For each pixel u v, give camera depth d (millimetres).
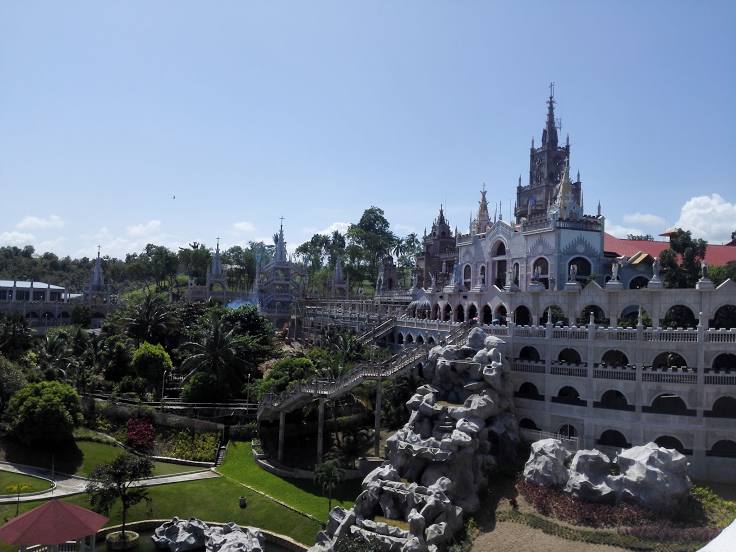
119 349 81375
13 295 136375
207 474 60969
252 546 46312
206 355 76500
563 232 73938
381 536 42156
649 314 57656
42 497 51812
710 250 80062
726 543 16016
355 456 62750
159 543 47844
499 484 49781
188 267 180125
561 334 58656
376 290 148500
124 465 47875
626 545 39500
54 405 60375
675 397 59344
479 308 75312
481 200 100188
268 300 139750
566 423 57156
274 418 69188
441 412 53938
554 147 115562
